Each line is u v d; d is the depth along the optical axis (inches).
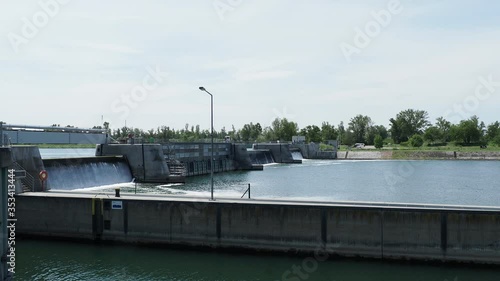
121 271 1280.8
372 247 1350.9
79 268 1304.1
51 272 1263.5
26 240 1621.6
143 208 1537.9
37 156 2027.6
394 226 1334.9
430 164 5812.0
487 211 1275.8
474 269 1279.5
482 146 7613.2
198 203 1486.2
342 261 1359.5
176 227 1505.9
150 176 3132.4
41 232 1631.4
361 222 1358.3
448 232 1300.4
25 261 1368.1
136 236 1541.6
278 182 3457.2
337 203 1444.4
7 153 844.6
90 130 3120.1
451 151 7091.5
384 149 7706.7
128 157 3142.2
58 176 2347.4
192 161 3976.4
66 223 1608.0
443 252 1305.4
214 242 1472.7
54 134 2817.4
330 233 1381.6
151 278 1223.5
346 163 6072.8
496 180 3683.6
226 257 1416.1
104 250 1494.8
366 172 4488.2
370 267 1310.3
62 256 1422.2
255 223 1438.2
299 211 1402.6
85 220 1588.3
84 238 1588.3
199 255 1438.2
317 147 7450.8
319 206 1387.8
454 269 1283.2
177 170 3378.4
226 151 4670.3
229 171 4608.8
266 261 1373.0
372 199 2564.0
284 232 1414.9
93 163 2741.1
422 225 1316.4
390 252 1338.6
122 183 2974.9
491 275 1240.2
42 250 1492.4
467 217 1290.6
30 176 1843.0
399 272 1269.7
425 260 1316.4
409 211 1323.8
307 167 5236.2
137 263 1355.8
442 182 3528.5
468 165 5600.4
